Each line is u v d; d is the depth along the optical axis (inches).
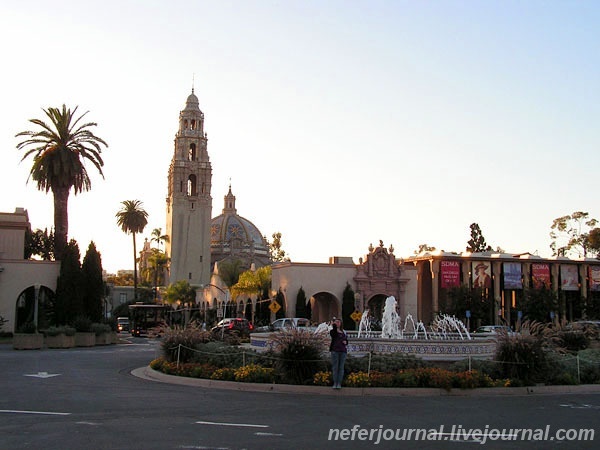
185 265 5221.5
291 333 816.9
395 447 440.8
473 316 2694.4
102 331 1951.3
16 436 452.4
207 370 863.1
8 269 2167.8
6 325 2146.9
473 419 562.3
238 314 3540.8
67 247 2094.0
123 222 4247.0
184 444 432.1
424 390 759.1
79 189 2175.2
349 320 2554.1
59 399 650.8
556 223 4311.0
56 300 2076.8
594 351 1032.8
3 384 791.1
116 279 6943.9
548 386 803.4
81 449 413.4
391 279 2699.3
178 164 5339.6
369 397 725.9
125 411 574.9
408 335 1371.8
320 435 474.9
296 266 2586.1
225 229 5940.0
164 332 1003.9
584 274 3048.7
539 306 2691.9
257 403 646.5
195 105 5521.7
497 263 2952.8
